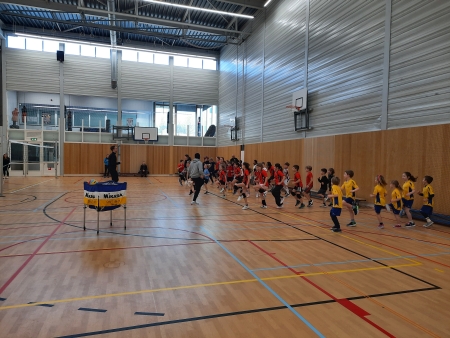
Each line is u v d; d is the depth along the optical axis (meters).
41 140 20.31
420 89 8.25
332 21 11.66
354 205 6.82
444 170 7.57
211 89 24.41
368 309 2.98
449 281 3.76
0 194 10.49
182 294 3.23
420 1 8.24
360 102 10.33
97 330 2.50
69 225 6.36
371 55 9.86
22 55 19.84
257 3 16.55
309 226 6.79
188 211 8.39
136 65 22.45
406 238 5.90
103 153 21.86
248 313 2.85
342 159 11.05
